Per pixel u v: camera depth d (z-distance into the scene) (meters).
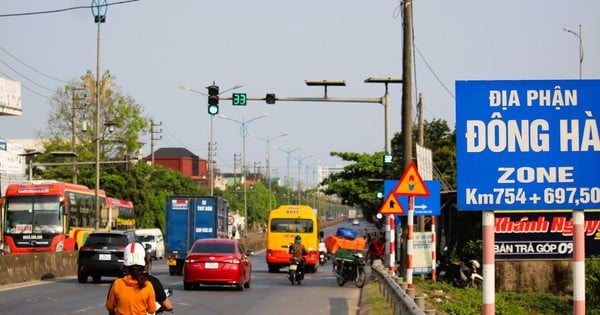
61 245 51.22
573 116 13.52
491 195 13.52
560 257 32.34
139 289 11.82
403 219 36.91
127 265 11.81
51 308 25.52
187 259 34.00
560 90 13.55
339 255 38.62
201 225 51.59
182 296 31.06
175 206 51.84
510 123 13.55
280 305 27.84
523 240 32.34
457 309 25.95
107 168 102.69
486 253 13.62
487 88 13.61
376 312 23.92
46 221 51.31
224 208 57.62
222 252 34.16
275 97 38.94
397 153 74.69
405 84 35.09
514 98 13.56
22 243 50.94
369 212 75.06
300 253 40.47
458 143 13.59
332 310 26.36
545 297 31.45
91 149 102.56
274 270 53.91
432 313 15.17
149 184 108.88
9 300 28.31
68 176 97.75
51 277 43.12
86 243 37.88
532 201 13.51
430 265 35.31
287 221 52.94
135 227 90.81
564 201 13.48
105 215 63.03
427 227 48.91
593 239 32.31
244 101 38.84
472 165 13.55
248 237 100.25
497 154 13.55
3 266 37.25
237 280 33.78
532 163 13.52
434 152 72.62
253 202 153.00
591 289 30.80
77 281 39.97
